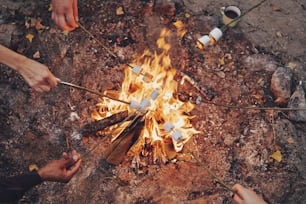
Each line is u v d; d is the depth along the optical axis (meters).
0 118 1.76
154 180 1.64
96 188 1.65
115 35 1.93
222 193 1.62
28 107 1.79
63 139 1.73
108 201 1.62
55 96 1.80
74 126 1.75
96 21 1.96
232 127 1.74
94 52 1.89
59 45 1.91
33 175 1.49
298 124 1.76
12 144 1.72
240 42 1.93
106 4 1.99
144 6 1.98
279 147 1.71
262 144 1.71
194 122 1.75
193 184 1.64
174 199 1.62
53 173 1.49
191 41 1.92
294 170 1.67
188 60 1.88
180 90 1.81
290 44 1.95
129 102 1.65
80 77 1.84
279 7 2.06
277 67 1.87
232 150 1.71
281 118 1.76
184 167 1.67
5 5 1.99
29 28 1.94
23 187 1.49
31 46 1.91
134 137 1.65
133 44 1.91
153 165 1.67
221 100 1.80
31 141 1.73
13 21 1.96
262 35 1.96
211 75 1.85
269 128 1.73
